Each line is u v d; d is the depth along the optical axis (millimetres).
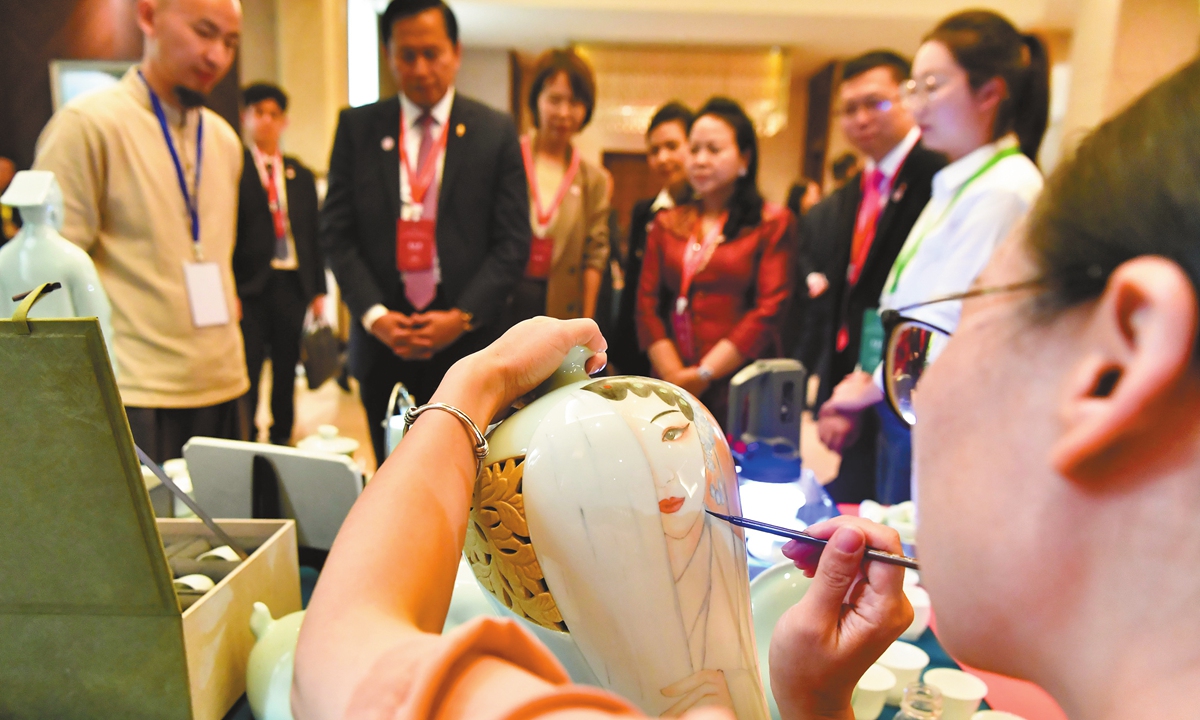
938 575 289
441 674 236
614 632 471
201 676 637
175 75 1544
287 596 814
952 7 5820
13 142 3723
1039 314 246
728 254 2031
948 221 1427
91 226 1480
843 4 5953
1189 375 215
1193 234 207
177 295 1605
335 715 250
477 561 514
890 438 1654
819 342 2633
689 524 479
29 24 3639
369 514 342
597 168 2729
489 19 6512
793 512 1174
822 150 7523
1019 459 252
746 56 7129
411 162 1764
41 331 478
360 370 1816
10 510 551
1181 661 219
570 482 466
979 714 705
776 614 698
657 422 495
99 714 622
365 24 5719
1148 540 224
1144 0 3062
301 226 3203
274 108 3113
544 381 533
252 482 932
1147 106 235
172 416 1678
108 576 581
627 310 2383
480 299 1737
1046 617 254
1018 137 1456
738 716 486
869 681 725
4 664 613
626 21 6477
